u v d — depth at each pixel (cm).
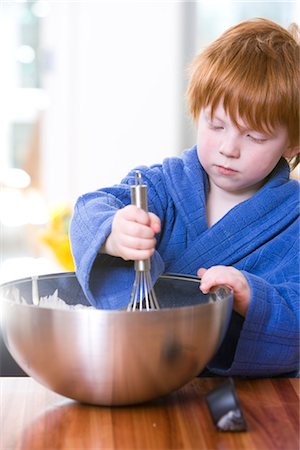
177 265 130
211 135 119
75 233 106
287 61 121
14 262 345
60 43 343
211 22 345
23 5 338
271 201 129
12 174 349
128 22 346
